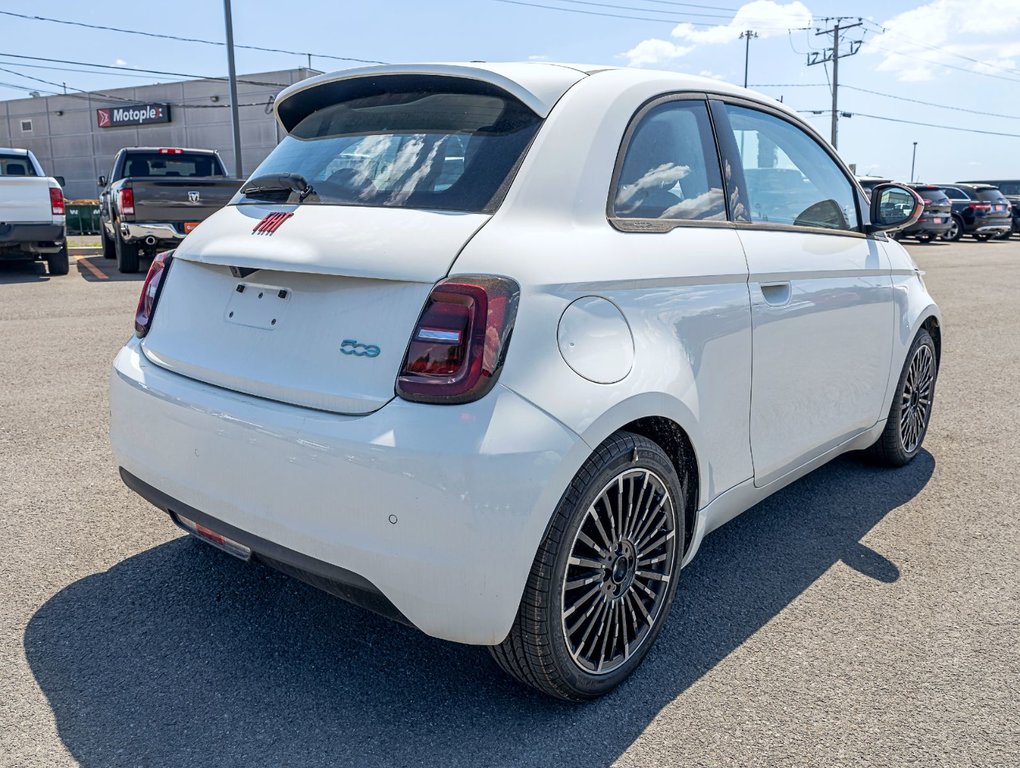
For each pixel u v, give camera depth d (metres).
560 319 2.22
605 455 2.30
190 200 12.52
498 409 2.08
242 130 50.41
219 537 2.47
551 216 2.36
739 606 3.09
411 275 2.16
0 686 2.47
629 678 2.62
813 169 3.64
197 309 2.67
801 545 3.62
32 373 6.14
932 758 2.27
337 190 2.58
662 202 2.73
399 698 2.48
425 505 2.04
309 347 2.30
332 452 2.12
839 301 3.49
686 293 2.63
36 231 11.89
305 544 2.20
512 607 2.13
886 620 3.00
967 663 2.73
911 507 4.07
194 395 2.46
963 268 17.42
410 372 2.11
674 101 2.89
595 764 2.22
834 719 2.43
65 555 3.30
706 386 2.70
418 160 2.53
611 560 2.43
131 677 2.54
